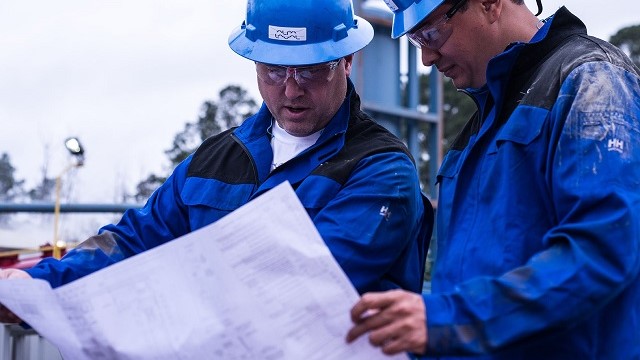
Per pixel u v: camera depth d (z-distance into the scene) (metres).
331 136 2.62
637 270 1.73
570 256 1.72
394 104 8.13
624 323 1.93
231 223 1.85
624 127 1.89
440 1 2.19
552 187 1.94
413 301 1.69
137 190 13.93
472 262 2.05
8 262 4.77
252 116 2.88
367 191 2.43
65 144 6.52
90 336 1.90
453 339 1.67
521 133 2.05
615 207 1.76
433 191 8.50
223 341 1.82
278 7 2.64
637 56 18.77
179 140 17.45
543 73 2.10
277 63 2.58
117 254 2.66
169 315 1.87
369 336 1.71
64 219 7.94
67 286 1.93
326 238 2.33
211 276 1.85
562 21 2.20
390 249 2.39
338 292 1.77
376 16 7.86
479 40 2.23
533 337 1.69
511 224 2.01
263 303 1.81
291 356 1.77
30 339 3.44
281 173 2.61
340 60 2.67
